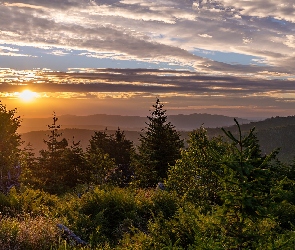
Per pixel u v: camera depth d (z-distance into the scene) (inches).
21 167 829.8
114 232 430.9
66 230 370.0
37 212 468.8
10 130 806.5
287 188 331.9
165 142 1192.2
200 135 547.2
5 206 465.1
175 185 601.0
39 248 312.5
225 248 184.5
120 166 1978.3
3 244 299.4
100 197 528.7
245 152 200.4
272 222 204.2
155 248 269.0
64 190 1296.8
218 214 201.5
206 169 472.7
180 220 291.0
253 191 187.9
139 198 567.2
